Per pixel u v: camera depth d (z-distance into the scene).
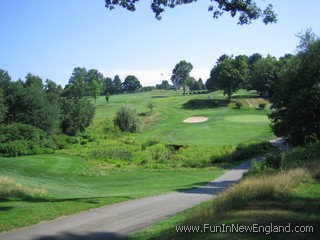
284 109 35.84
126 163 39.84
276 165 19.78
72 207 13.15
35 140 51.41
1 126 52.19
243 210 8.97
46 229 10.22
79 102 69.75
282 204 9.58
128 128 67.88
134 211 13.20
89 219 11.62
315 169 14.62
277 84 38.09
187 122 74.31
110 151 44.50
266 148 46.00
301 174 13.77
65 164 37.22
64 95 88.56
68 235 9.64
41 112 61.12
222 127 65.62
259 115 77.94
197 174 32.28
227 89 99.50
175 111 89.19
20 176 29.39
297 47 34.94
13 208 12.09
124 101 121.25
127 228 10.52
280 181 11.93
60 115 66.50
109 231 10.13
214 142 54.12
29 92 61.09
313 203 9.58
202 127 67.25
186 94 145.88
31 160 38.94
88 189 24.52
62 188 23.94
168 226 9.69
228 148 45.19
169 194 19.08
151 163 39.84
